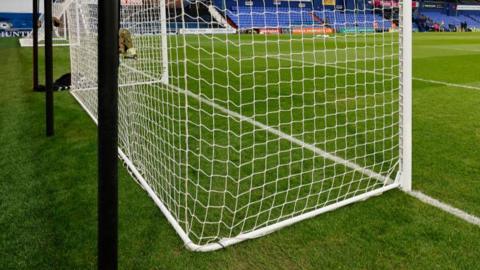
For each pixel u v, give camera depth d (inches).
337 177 121.6
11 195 109.3
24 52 489.7
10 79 298.4
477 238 88.9
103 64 59.3
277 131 165.5
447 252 84.0
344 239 88.8
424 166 130.5
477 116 193.6
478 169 127.7
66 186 115.1
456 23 1499.8
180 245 86.5
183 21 95.5
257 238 89.4
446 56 495.5
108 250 64.6
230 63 363.3
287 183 116.6
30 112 199.5
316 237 89.7
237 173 123.6
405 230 92.2
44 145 150.0
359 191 112.2
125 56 173.3
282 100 226.1
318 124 177.2
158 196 106.7
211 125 173.0
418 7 1494.8
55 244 86.9
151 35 207.2
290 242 88.0
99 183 62.7
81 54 250.4
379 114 195.0
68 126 175.2
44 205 103.9
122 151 145.9
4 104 216.5
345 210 101.6
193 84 266.2
